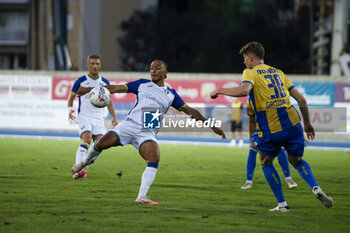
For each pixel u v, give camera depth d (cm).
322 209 2277
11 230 1747
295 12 16625
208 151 5675
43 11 13562
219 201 2434
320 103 6888
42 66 13512
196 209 2202
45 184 2844
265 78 2145
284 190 2878
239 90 2059
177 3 18788
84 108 3269
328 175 3700
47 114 7275
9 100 7325
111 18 18075
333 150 6353
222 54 15625
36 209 2111
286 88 2197
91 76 3275
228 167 4050
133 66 16450
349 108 6781
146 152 2294
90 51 17925
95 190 2666
